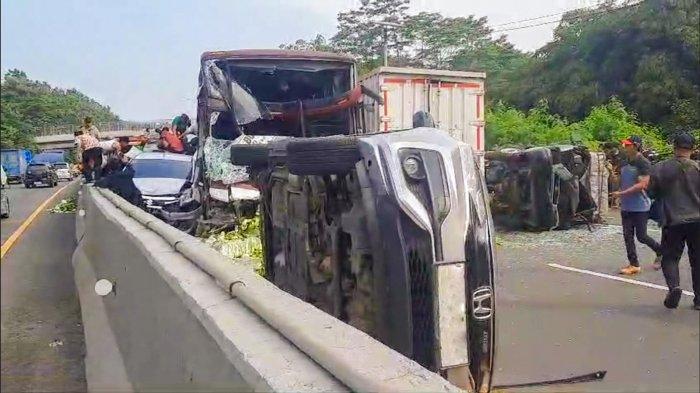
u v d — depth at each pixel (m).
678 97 27.62
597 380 4.77
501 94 34.38
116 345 4.46
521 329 6.18
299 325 1.95
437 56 42.53
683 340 5.71
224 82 9.70
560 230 12.45
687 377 4.75
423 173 3.43
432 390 1.42
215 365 2.12
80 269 7.57
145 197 12.14
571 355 5.39
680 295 6.71
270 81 10.63
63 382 4.08
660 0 28.33
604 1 31.25
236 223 8.95
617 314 6.61
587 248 10.57
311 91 10.81
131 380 3.68
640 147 8.38
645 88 27.98
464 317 3.38
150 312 3.42
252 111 9.62
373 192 3.44
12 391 3.90
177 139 16.11
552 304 7.06
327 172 3.69
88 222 9.39
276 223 5.14
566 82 31.47
